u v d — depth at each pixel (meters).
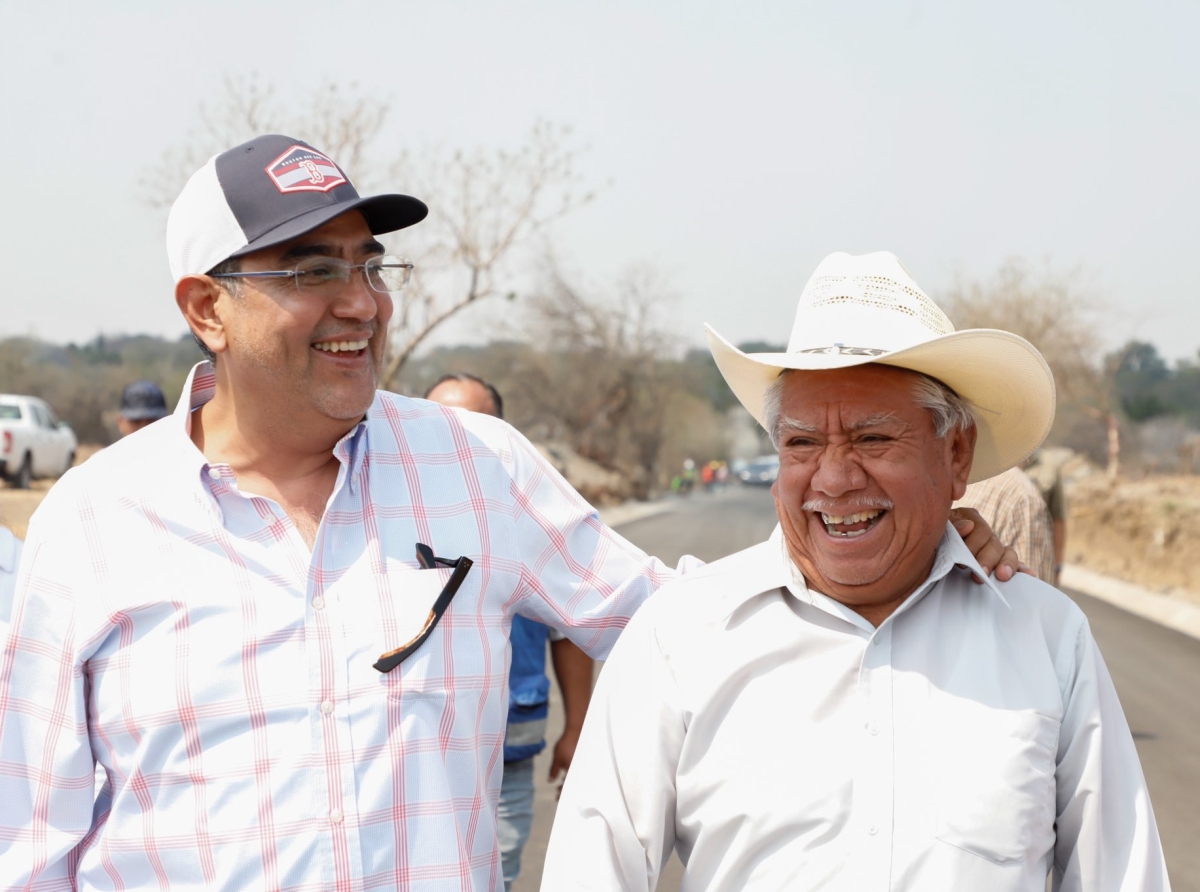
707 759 2.18
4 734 2.19
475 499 2.42
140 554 2.21
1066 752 2.12
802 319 2.26
